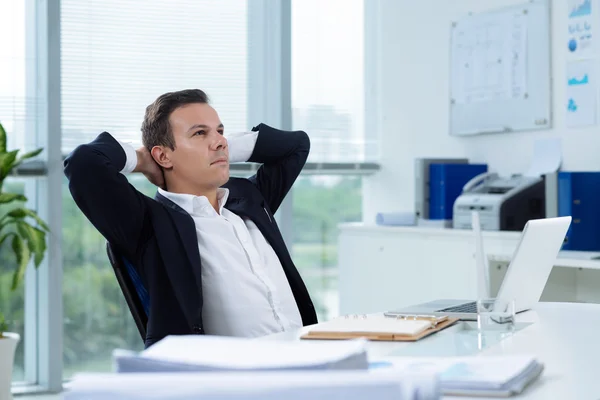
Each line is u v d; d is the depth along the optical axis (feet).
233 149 8.69
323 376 2.58
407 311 7.06
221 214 7.91
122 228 7.11
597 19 13.17
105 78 14.82
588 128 13.35
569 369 4.82
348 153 17.31
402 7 16.97
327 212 17.20
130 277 7.28
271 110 16.43
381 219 15.14
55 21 14.05
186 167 7.70
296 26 16.74
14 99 14.05
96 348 14.88
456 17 15.76
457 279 13.34
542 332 6.22
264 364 3.22
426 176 14.89
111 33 14.87
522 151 14.56
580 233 12.02
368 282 15.12
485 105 15.17
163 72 15.37
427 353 5.33
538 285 7.49
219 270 7.39
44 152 14.10
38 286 14.23
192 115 7.72
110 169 7.15
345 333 5.85
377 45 17.61
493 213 13.04
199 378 2.61
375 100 17.67
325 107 17.06
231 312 7.36
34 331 14.28
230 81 16.03
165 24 15.37
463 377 4.17
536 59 14.20
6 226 14.03
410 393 2.52
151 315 7.09
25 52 14.12
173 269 7.12
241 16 16.10
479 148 15.40
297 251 16.75
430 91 16.38
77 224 14.60
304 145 9.09
